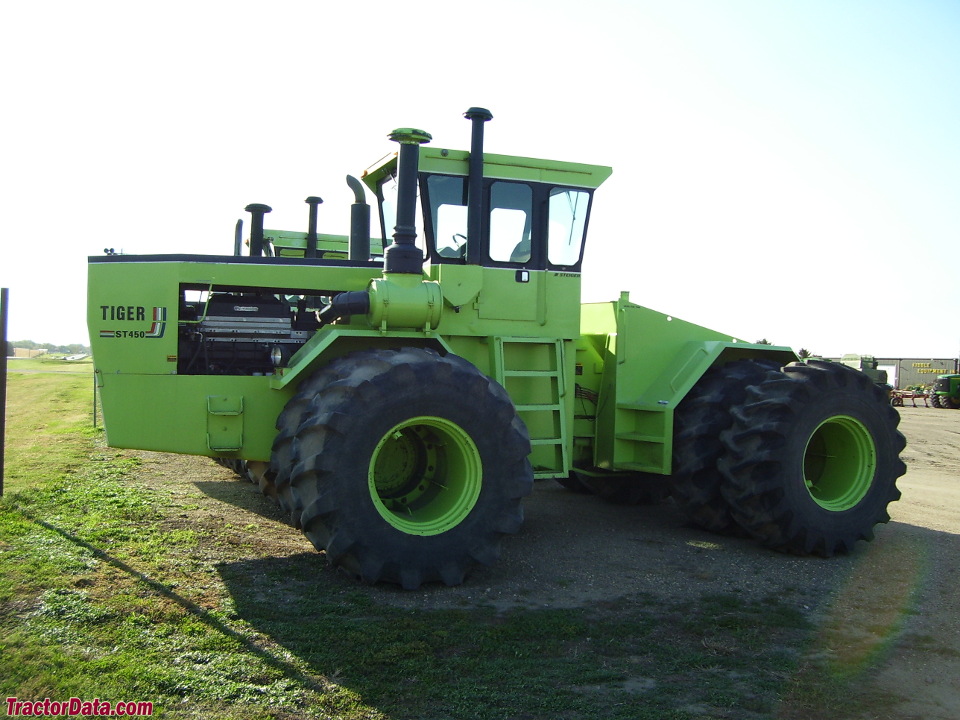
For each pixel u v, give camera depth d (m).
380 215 7.34
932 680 3.91
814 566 6.01
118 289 5.96
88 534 5.84
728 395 6.82
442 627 4.43
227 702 3.39
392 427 5.13
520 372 6.40
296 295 6.57
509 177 6.49
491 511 5.35
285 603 4.71
